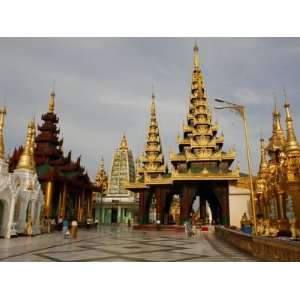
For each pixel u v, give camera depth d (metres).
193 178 47.31
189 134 56.03
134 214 103.88
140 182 57.44
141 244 22.34
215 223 56.34
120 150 115.62
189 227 33.72
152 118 64.56
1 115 28.61
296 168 23.30
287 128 25.16
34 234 31.73
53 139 56.06
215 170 49.34
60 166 54.69
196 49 63.00
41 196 34.97
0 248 18.25
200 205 63.50
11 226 27.28
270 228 26.16
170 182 52.25
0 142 28.12
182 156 52.78
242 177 48.66
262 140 38.41
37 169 49.75
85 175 60.88
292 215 22.39
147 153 61.34
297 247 8.69
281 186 25.14
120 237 30.86
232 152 50.09
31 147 34.81
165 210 55.75
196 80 59.91
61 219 45.38
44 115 57.78
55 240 25.44
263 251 12.79
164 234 37.91
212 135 53.06
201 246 20.98
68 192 53.53
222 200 48.03
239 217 47.38
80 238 28.58
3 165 27.36
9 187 27.12
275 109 35.34
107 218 105.25
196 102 56.50
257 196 38.09
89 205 65.31
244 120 22.91
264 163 37.00
